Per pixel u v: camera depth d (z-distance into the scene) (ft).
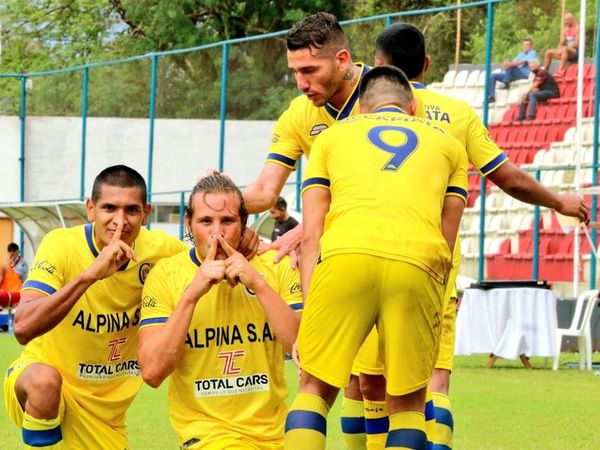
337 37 37.14
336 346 31.37
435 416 38.34
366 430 37.81
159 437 53.67
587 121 134.82
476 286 87.92
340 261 31.07
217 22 217.56
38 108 166.20
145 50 224.53
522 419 59.77
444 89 149.38
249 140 153.48
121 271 37.27
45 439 37.19
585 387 74.02
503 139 141.38
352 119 33.37
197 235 33.96
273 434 34.30
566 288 124.98
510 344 86.48
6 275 142.51
